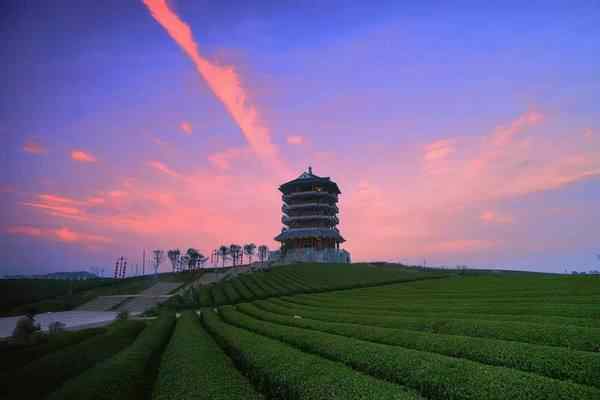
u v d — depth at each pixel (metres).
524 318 24.05
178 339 25.02
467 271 109.19
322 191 131.88
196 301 70.75
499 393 10.77
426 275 89.19
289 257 123.88
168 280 123.25
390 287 68.44
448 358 14.50
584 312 23.95
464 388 11.48
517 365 14.50
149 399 15.73
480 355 15.95
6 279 101.88
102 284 114.19
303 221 130.00
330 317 34.12
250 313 44.97
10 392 16.05
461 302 37.72
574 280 46.44
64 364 20.44
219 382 13.34
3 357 24.97
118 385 13.95
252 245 164.50
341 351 18.00
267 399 14.35
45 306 81.94
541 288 42.47
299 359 15.92
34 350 26.89
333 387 11.77
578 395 10.06
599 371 12.33
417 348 18.83
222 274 123.06
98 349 25.17
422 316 30.47
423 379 12.88
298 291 70.38
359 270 98.06
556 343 17.31
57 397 13.00
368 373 15.52
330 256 123.00
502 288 47.44
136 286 112.62
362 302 47.38
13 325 56.53
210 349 20.41
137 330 37.16
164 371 15.61
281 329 26.92
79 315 71.19
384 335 21.92
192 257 159.00
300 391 12.20
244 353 18.70
